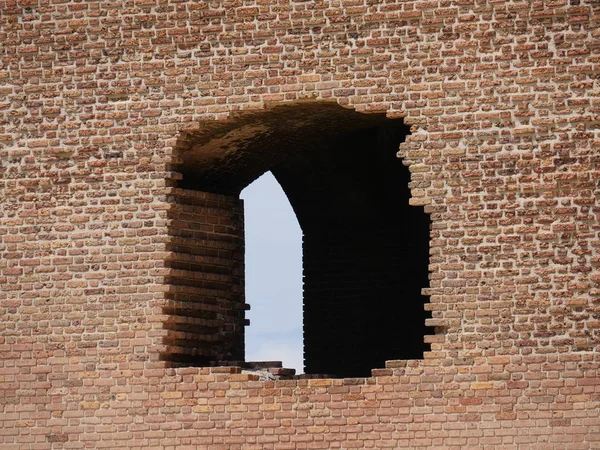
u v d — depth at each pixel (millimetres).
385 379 35500
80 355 36781
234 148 39625
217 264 38562
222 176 41031
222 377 36188
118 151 37188
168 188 36938
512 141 35594
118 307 36781
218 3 37031
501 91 35719
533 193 35375
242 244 39844
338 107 37875
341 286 46500
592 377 34656
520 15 35781
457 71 35906
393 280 46031
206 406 36156
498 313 35188
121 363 36594
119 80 37312
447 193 35719
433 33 36062
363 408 35500
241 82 36781
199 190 40844
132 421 36375
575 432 34562
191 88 37031
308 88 36469
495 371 35062
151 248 36875
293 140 41188
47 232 37219
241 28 36875
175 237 37188
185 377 36344
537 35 35688
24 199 37406
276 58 36688
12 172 37500
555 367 34812
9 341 37062
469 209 35594
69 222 37156
